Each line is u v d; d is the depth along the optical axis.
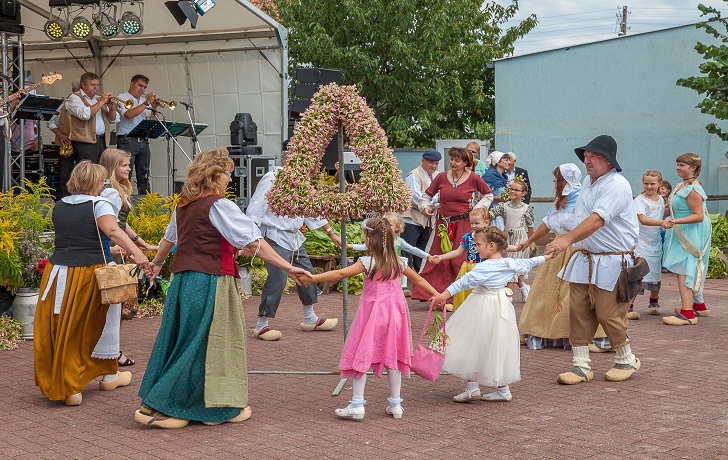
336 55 24.31
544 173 21.64
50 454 5.34
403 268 6.33
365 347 6.09
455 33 25.70
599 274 7.21
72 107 13.00
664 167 20.28
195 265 5.93
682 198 10.22
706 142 19.80
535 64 21.48
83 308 6.45
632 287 7.25
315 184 7.61
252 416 6.23
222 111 15.56
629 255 7.28
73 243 6.51
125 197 7.44
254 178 14.77
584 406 6.51
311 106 7.41
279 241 9.09
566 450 5.41
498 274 6.57
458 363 6.54
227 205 5.92
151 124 13.68
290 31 25.17
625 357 7.38
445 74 25.97
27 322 8.85
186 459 5.23
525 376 7.58
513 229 11.02
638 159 20.55
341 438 5.68
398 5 24.48
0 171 12.48
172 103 14.38
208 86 15.59
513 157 13.01
